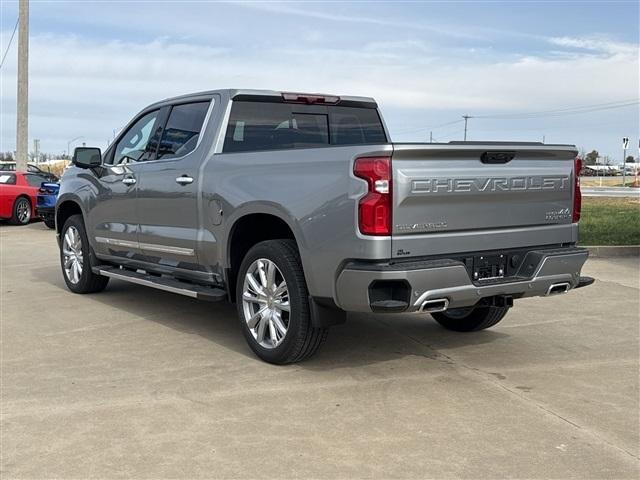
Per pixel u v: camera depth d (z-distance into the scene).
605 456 3.66
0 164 26.70
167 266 6.38
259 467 3.49
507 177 4.84
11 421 4.08
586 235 12.65
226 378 4.89
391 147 4.27
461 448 3.74
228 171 5.47
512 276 4.98
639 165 77.19
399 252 4.39
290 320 4.95
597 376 5.02
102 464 3.52
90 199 7.41
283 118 6.15
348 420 4.12
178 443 3.78
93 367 5.14
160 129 6.55
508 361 5.38
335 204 4.52
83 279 7.80
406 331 6.30
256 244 5.24
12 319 6.70
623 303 7.61
